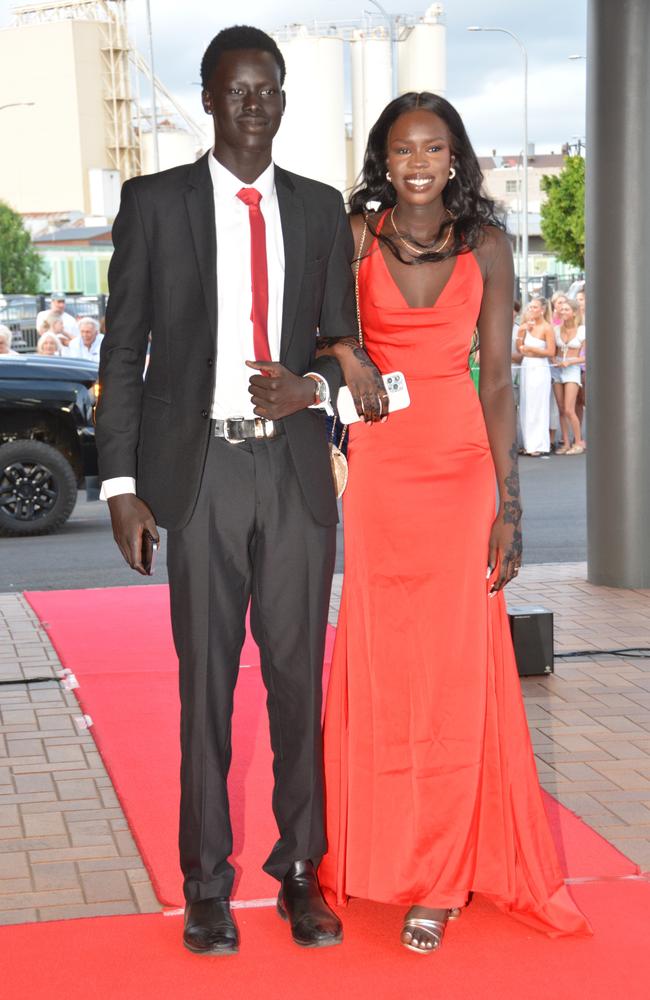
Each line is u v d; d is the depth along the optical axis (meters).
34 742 4.47
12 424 9.68
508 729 3.02
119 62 97.25
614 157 6.64
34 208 97.81
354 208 3.13
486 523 3.04
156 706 4.89
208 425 2.79
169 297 2.79
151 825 3.68
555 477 12.29
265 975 2.78
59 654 5.74
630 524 7.00
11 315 21.33
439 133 2.97
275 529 2.85
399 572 3.01
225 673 2.90
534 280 22.28
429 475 3.01
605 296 6.79
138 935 2.98
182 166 2.85
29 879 3.33
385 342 3.04
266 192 2.82
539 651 5.29
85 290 61.50
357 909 3.12
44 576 7.97
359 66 47.62
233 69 2.72
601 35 6.62
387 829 2.99
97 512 11.16
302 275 2.86
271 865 3.04
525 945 2.92
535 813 3.03
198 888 2.91
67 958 2.86
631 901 3.15
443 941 2.94
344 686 3.09
